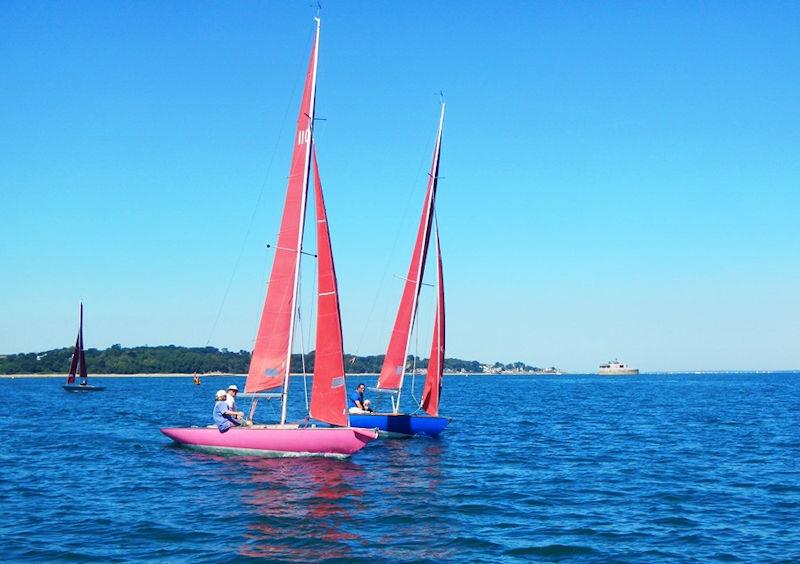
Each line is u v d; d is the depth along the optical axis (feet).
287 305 88.43
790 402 248.52
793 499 64.90
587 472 80.28
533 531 52.65
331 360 86.48
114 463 84.12
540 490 68.85
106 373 617.21
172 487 68.23
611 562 45.39
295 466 80.07
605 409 207.41
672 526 54.54
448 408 212.43
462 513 58.23
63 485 69.82
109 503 61.16
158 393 315.58
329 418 86.12
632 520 56.49
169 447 98.73
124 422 146.61
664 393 351.87
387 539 49.85
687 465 86.07
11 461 86.63
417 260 113.70
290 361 87.81
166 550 46.88
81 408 197.67
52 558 45.03
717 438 118.52
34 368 613.11
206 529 52.21
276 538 49.78
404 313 114.21
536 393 354.95
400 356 114.01
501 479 74.90
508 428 138.00
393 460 88.38
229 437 87.51
